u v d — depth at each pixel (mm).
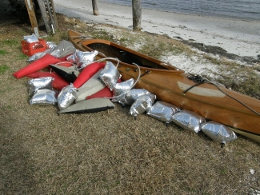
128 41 7984
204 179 2861
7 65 5535
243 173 2982
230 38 10281
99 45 6012
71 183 2732
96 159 3062
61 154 3119
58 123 3688
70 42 6008
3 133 3455
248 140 3531
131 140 3408
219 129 3303
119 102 4113
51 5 7664
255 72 6094
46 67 5207
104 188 2689
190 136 3516
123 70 4656
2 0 12617
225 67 6316
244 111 3381
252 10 16766
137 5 9305
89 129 3582
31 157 3059
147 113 3812
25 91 4504
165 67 4703
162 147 3295
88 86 4121
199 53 7516
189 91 3855
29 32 8148
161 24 12430
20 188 2656
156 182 2773
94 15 13602
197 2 19781
